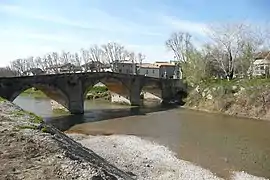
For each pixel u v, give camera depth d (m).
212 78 73.81
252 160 26.44
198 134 37.59
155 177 21.22
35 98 89.06
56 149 14.90
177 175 21.97
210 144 32.28
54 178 11.62
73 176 11.99
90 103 74.56
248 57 72.00
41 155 14.02
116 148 29.53
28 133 16.95
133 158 25.86
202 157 27.23
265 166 24.80
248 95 55.31
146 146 30.88
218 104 59.47
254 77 64.56
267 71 71.62
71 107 54.75
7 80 45.16
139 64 132.00
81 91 56.03
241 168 24.27
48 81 50.81
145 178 20.77
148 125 44.06
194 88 71.31
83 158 15.52
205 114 55.94
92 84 59.09
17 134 16.58
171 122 46.75
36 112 56.50
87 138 34.81
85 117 51.22
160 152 28.48
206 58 74.69
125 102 71.81
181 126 43.28
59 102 56.19
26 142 15.39
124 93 71.19
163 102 76.62
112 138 34.88
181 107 66.69
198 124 45.03
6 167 12.44
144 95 84.94
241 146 31.45
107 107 66.19
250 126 43.53
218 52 75.12
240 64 73.06
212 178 21.75
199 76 72.50
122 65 120.38
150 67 124.38
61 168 12.62
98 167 14.57
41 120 22.34
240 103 55.94
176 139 34.69
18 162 13.02
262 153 28.73
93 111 59.09
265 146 31.44
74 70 100.75
